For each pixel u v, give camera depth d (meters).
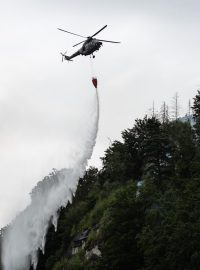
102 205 103.31
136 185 94.25
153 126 100.81
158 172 92.88
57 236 111.19
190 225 63.72
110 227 81.75
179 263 64.69
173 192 80.38
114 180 111.94
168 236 68.00
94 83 78.62
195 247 63.00
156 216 76.81
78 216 112.00
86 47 81.44
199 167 83.62
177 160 92.75
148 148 94.50
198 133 102.38
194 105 109.94
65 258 102.69
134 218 80.62
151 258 69.75
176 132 102.06
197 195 68.56
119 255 77.81
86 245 96.38
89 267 88.69
